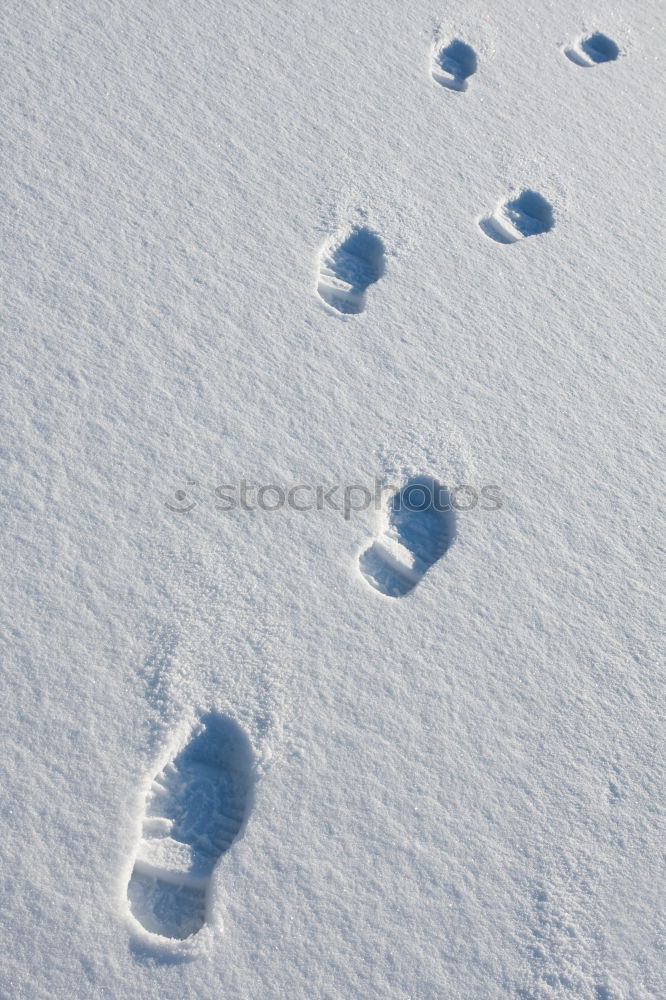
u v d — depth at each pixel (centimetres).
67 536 208
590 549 231
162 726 188
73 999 159
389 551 223
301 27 338
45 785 178
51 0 314
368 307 267
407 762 190
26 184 265
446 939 172
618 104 357
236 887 172
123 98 294
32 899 167
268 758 186
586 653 214
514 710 202
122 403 232
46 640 194
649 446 256
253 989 163
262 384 244
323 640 204
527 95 348
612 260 300
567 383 264
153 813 181
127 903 171
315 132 305
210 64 314
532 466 243
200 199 277
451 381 256
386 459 236
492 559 224
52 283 248
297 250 274
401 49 346
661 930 180
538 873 182
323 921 171
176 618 202
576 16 388
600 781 196
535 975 171
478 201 304
